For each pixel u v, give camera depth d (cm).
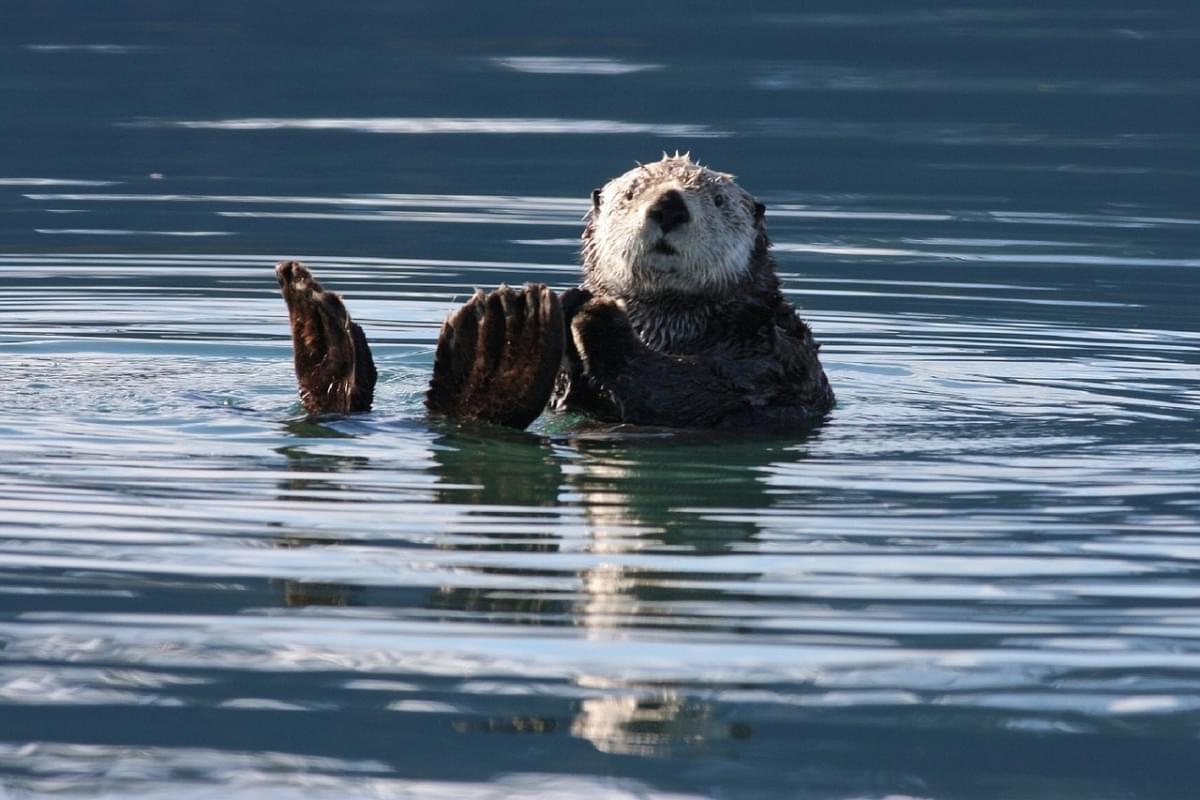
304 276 1919
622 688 1228
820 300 3042
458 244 3506
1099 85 5700
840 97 5475
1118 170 4441
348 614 1357
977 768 1114
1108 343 2705
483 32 6812
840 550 1548
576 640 1313
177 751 1130
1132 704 1211
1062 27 6838
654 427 1961
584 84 5688
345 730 1159
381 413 1986
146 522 1581
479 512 1638
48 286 3031
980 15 7175
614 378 1964
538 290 1805
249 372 2353
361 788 1085
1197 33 6669
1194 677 1255
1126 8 7325
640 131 4869
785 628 1345
